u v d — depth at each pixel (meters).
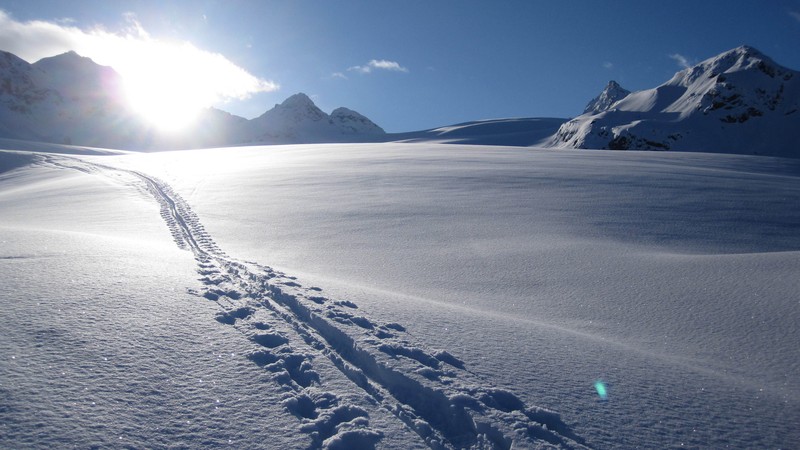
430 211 12.67
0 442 2.29
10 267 5.02
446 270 7.59
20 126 139.75
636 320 5.43
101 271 5.20
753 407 3.30
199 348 3.55
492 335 4.27
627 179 17.72
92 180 20.55
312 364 3.53
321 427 2.77
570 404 3.14
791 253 7.73
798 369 4.12
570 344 4.21
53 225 10.93
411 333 4.16
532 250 8.77
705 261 7.66
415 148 37.22
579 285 6.76
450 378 3.33
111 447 2.39
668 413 3.12
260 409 2.87
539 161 24.89
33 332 3.41
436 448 2.73
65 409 2.61
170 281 5.18
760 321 5.20
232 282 5.61
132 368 3.11
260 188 17.33
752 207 13.00
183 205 14.04
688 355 4.46
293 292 5.11
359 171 21.64
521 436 2.73
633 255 8.37
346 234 10.28
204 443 2.52
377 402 3.11
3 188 22.75
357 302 4.97
